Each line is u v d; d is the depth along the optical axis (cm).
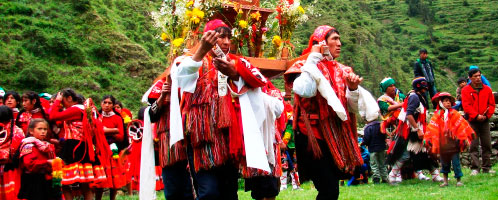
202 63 368
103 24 4466
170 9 586
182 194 410
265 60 556
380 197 669
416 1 11162
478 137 859
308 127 390
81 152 649
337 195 398
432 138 748
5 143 612
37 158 574
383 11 11169
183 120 362
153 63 4300
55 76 3750
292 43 646
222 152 353
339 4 8462
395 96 879
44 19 4328
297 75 421
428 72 1256
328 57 409
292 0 623
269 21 623
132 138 791
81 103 686
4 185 605
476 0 11856
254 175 378
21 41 4006
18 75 3603
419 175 859
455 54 9419
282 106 411
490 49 9669
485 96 845
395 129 841
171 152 391
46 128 595
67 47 4006
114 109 816
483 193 633
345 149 394
